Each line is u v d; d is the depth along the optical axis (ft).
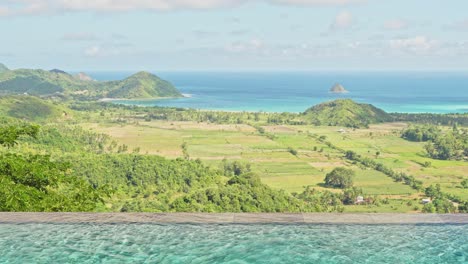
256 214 19.31
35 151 200.34
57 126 343.87
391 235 17.56
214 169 227.81
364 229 18.04
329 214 19.30
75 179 35.58
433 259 16.20
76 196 34.53
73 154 207.31
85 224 18.48
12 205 28.66
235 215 19.10
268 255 16.37
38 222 18.66
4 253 16.31
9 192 29.12
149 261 15.78
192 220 18.79
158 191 181.47
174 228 18.15
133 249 16.63
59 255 16.29
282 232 17.90
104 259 16.06
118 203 162.50
